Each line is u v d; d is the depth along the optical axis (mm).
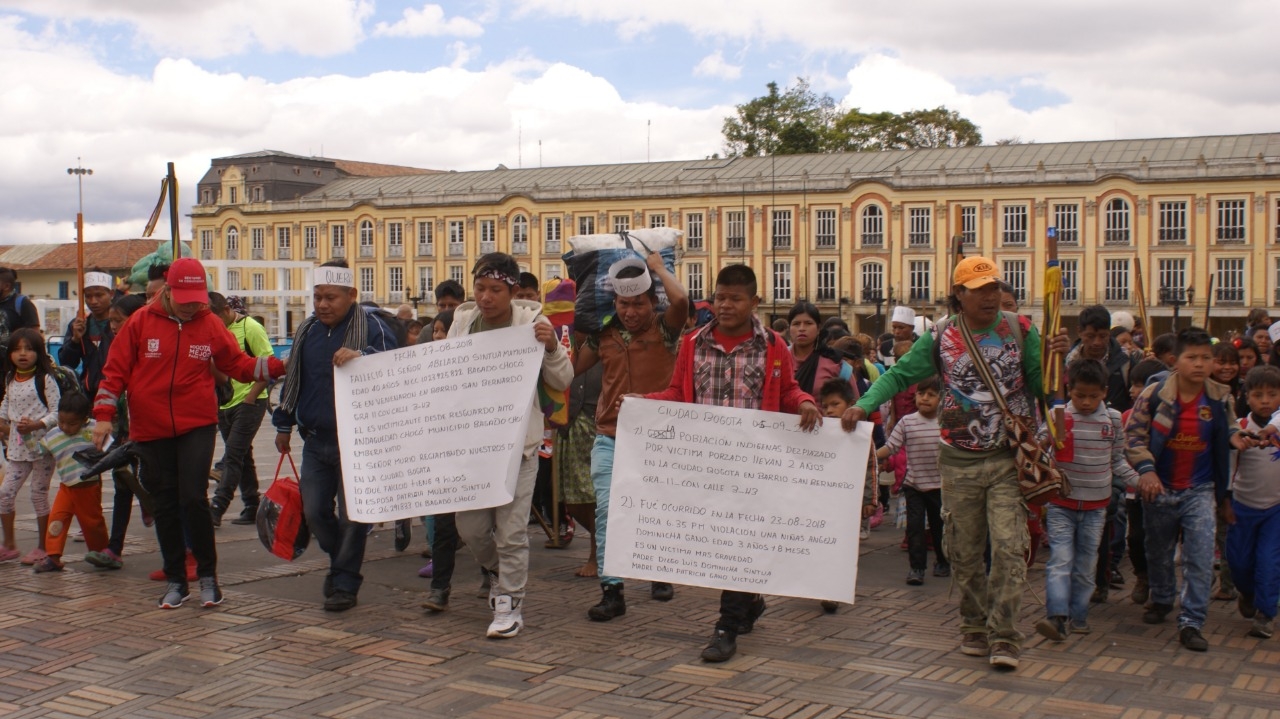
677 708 5555
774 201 62469
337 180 80062
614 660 6363
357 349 7480
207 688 5867
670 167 68812
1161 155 57312
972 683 5984
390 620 7230
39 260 84375
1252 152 55969
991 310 6320
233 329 10766
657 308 7453
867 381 11461
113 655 6430
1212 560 6910
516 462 6867
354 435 7293
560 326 9352
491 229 69250
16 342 8711
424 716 5457
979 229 58344
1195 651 6730
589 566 8734
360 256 73125
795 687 5887
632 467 6582
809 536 6449
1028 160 59125
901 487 8789
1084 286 56719
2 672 6133
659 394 6848
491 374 7066
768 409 6609
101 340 9695
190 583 8250
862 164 63375
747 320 6676
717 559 6488
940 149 62750
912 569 8617
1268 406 7242
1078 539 7102
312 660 6344
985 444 6320
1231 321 54469
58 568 8648
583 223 66812
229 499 10562
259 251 76750
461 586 8305
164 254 14523
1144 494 6926
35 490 8828
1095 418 7008
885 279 60344
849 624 7273
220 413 10734
